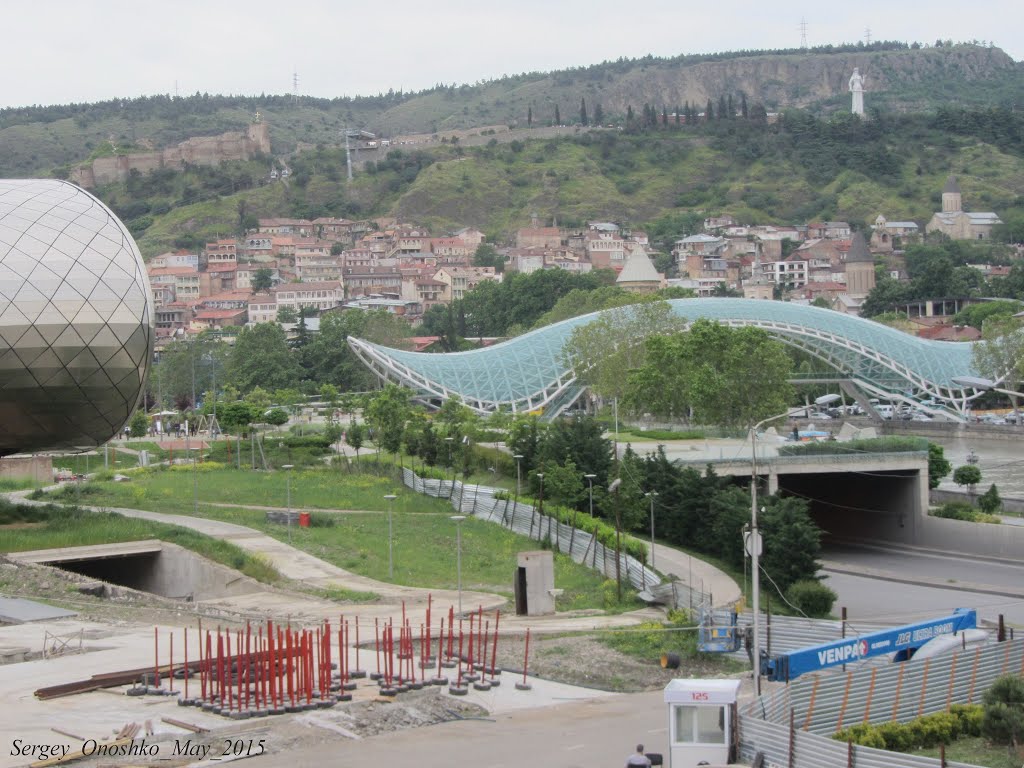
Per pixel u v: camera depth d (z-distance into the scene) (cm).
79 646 8456
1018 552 14950
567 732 6975
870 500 17000
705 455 16450
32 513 12788
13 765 5959
